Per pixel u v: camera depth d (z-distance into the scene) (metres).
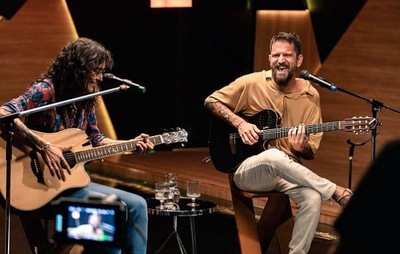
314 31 10.26
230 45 11.50
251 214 5.96
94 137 5.55
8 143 4.75
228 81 11.57
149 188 9.63
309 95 5.87
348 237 1.19
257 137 5.69
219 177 9.44
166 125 11.59
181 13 11.31
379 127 9.20
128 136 11.51
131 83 5.17
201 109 11.59
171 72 11.52
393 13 9.25
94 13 11.09
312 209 5.48
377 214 1.18
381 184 1.19
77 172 5.19
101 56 5.25
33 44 10.73
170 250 6.92
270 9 10.97
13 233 6.52
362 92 9.49
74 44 5.28
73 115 5.34
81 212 2.54
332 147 9.62
